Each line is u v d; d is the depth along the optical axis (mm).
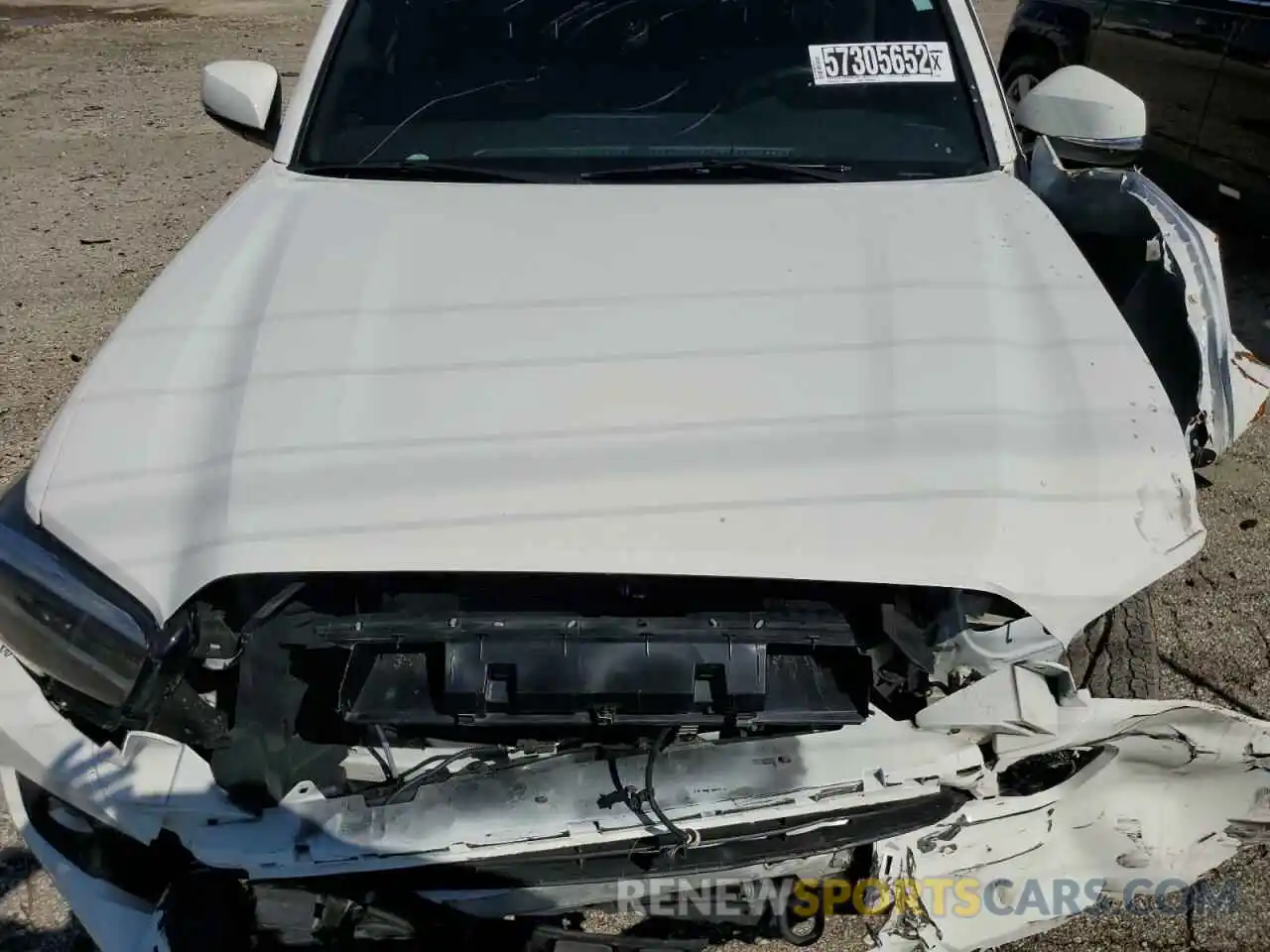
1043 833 1842
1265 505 3402
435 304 2021
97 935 1737
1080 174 2596
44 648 1629
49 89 9250
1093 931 2154
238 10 13688
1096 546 1636
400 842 1610
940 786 1695
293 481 1659
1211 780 1837
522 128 2598
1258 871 2252
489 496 1629
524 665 1583
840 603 1690
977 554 1595
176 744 1611
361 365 1867
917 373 1840
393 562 1565
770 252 2186
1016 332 1959
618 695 1576
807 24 2697
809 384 1817
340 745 1708
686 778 1675
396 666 1646
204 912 1606
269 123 3010
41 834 1812
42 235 5812
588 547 1572
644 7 2734
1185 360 2125
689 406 1771
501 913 1698
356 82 2701
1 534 1716
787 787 1667
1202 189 5137
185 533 1624
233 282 2143
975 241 2238
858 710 1636
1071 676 1649
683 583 1668
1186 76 5043
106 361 1954
